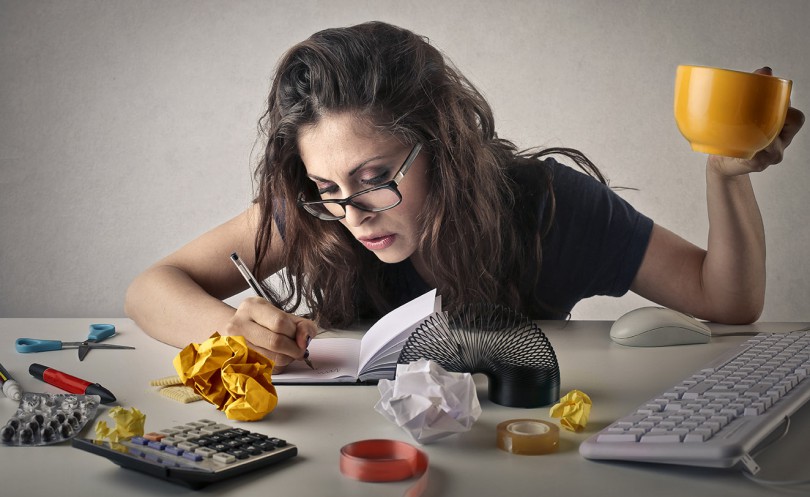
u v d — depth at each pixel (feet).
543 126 10.15
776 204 10.25
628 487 2.40
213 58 10.01
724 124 3.22
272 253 5.01
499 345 3.17
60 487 2.42
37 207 10.13
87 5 9.89
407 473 2.49
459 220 4.49
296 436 2.87
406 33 4.42
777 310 10.36
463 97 4.54
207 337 4.03
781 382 3.04
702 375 3.19
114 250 10.23
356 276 4.86
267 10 9.98
